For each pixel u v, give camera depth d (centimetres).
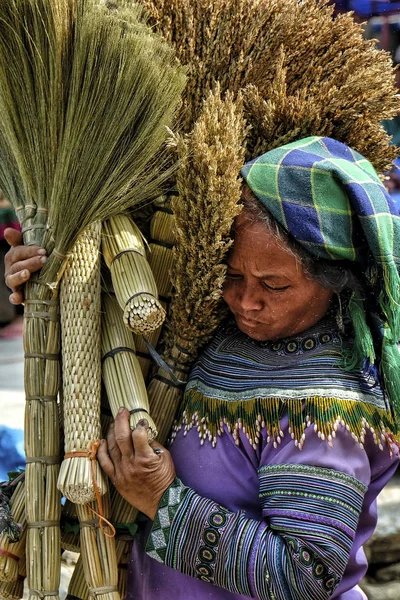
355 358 159
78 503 162
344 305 163
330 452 153
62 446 174
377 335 163
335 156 159
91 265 170
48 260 167
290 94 174
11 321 737
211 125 155
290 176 152
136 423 161
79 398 164
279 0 174
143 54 158
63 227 164
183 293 165
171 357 175
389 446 163
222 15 173
